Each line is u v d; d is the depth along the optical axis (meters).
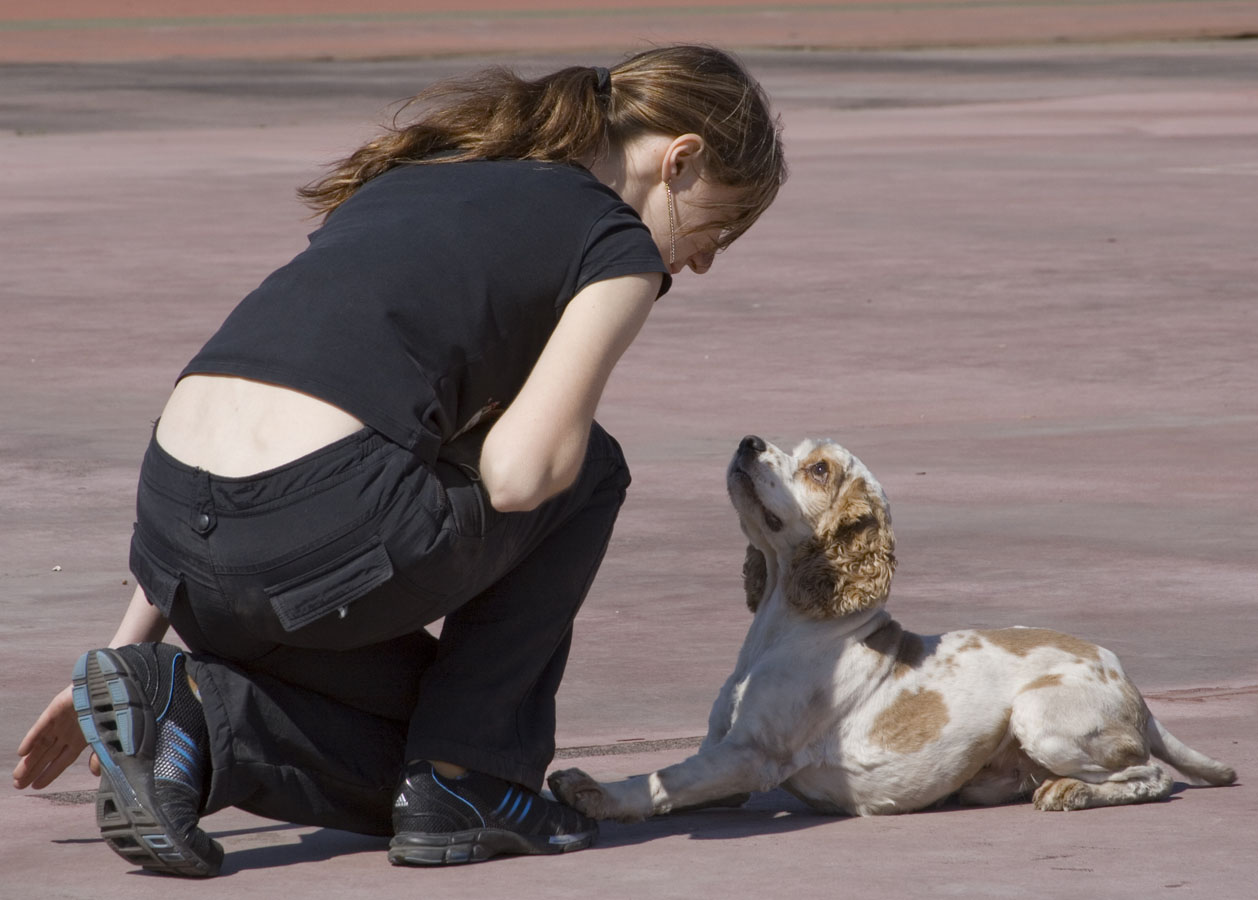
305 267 7.30
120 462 18.19
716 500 16.52
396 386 7.01
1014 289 30.41
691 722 10.28
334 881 7.22
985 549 14.68
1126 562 14.24
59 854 7.73
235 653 7.27
